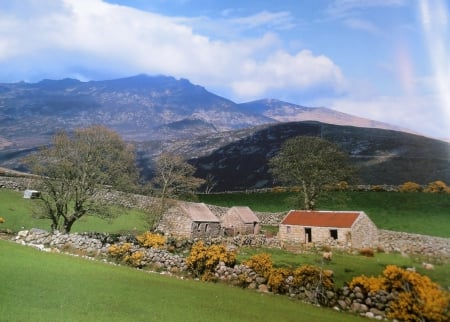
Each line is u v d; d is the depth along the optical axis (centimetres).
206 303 2286
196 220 6588
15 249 3158
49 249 3816
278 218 8156
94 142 4950
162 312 1898
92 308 1780
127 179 5191
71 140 4922
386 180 13650
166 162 6219
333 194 8806
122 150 5256
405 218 7088
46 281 2192
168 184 6097
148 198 6706
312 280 3102
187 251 4766
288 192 9725
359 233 5875
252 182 17012
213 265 3622
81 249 4041
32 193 6131
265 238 6069
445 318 2547
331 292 2998
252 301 2622
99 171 4872
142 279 2814
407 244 5603
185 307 2086
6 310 1559
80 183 4819
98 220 6028
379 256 5044
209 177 18350
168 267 3762
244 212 7638
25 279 2156
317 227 6184
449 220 6638
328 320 2358
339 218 6131
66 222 4747
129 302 2002
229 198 10169
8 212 5384
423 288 2656
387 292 2798
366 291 2891
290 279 3209
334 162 8150
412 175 14062
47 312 1612
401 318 2608
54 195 4712
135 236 4938
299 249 5497
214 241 5388
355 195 8656
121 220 6225
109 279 2566
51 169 4703
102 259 3797
